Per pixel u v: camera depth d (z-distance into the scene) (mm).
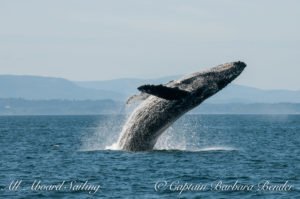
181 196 74625
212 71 100375
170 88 91500
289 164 100250
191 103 100500
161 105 100250
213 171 90750
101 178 85250
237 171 91375
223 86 100250
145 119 101812
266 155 114062
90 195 74938
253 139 180625
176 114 101000
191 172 89312
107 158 101562
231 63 100500
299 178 86250
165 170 90562
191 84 99812
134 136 104000
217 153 112250
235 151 119188
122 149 106750
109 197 73750
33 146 144000
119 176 86438
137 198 73312
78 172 90312
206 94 100312
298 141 165625
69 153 115438
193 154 107875
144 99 102000
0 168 96250
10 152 123750
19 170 93938
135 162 96875
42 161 104062
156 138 104562
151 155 103250
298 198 73938
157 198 73438
